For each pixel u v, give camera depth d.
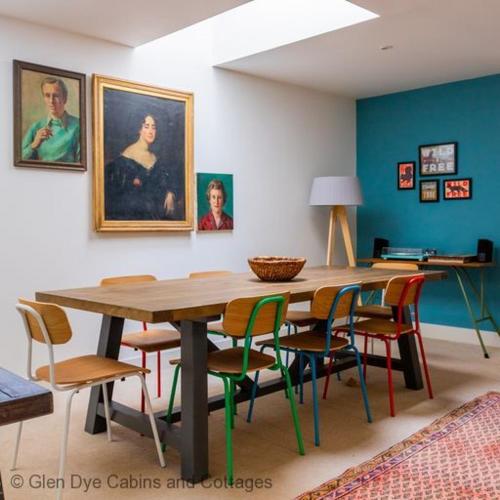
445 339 5.13
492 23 3.51
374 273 3.65
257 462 2.43
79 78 3.66
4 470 2.35
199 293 2.61
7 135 3.35
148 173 4.06
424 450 2.52
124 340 2.95
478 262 4.62
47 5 3.17
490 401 3.21
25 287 3.46
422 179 5.33
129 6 3.18
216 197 4.56
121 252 3.96
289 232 5.25
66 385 2.15
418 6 3.19
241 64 4.47
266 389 2.96
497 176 4.79
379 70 4.67
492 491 2.12
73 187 3.68
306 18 3.79
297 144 5.28
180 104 4.26
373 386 3.60
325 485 2.19
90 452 2.55
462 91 5.00
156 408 3.15
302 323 3.38
